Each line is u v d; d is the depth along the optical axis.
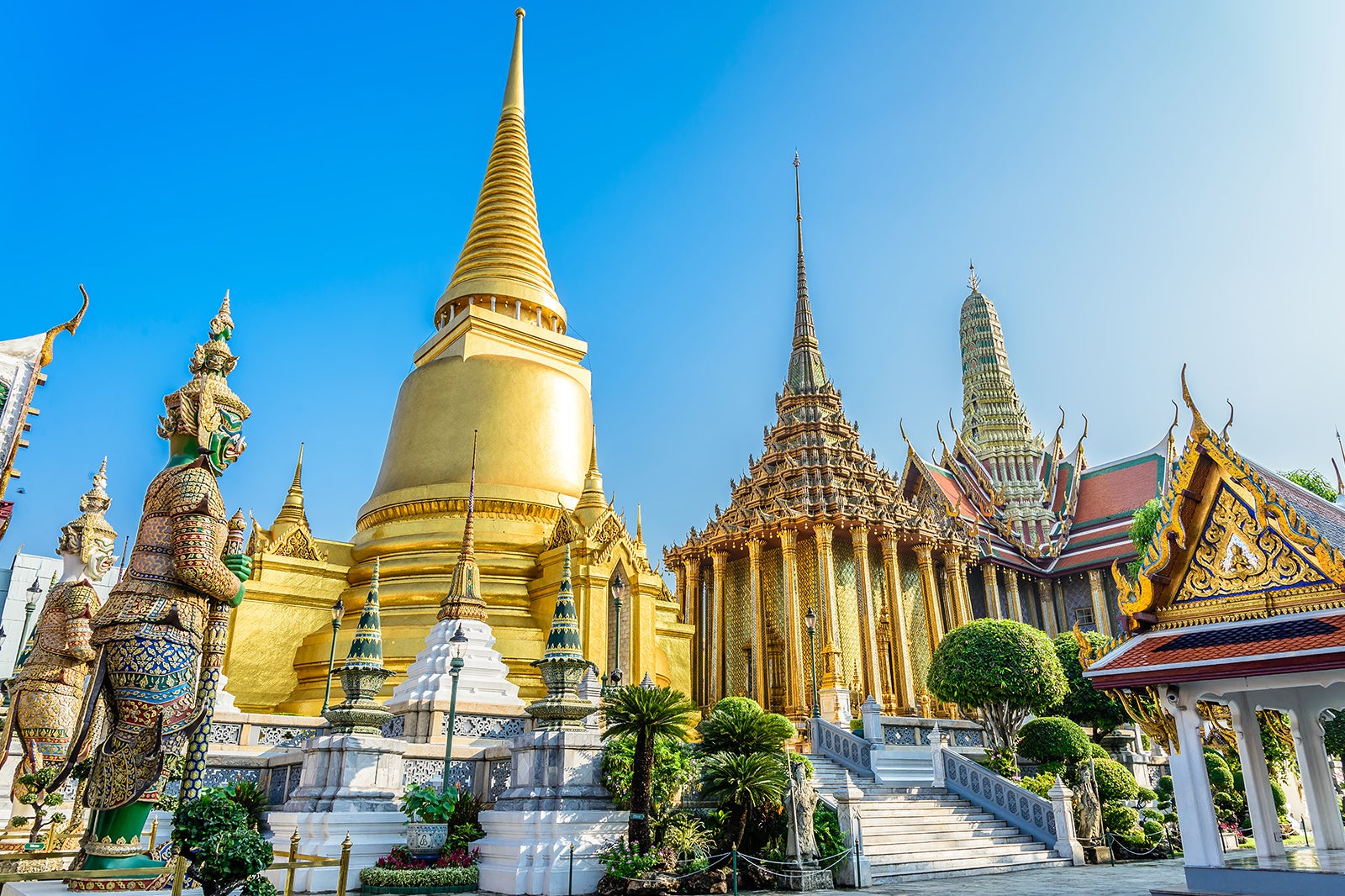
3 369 15.38
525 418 38.81
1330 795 12.61
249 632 31.27
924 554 53.00
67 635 16.16
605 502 35.22
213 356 11.49
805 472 52.94
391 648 29.86
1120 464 67.81
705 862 18.88
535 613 33.09
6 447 15.21
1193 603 11.12
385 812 19.47
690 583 55.06
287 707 30.06
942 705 50.28
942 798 27.59
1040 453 72.06
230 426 11.42
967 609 54.00
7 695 19.05
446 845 19.03
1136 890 18.48
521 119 49.25
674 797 20.38
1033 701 32.03
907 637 49.47
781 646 49.84
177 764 10.03
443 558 33.81
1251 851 13.88
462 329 41.38
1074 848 24.88
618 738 20.30
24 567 52.84
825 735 31.08
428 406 39.00
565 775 19.00
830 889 19.42
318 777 19.42
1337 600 9.98
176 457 11.13
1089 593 62.81
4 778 20.81
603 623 31.94
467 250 45.47
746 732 21.03
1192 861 10.39
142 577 10.26
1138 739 38.28
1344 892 9.19
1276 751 28.97
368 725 20.12
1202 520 11.20
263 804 20.72
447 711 23.48
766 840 20.27
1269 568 10.56
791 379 59.66
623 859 18.09
